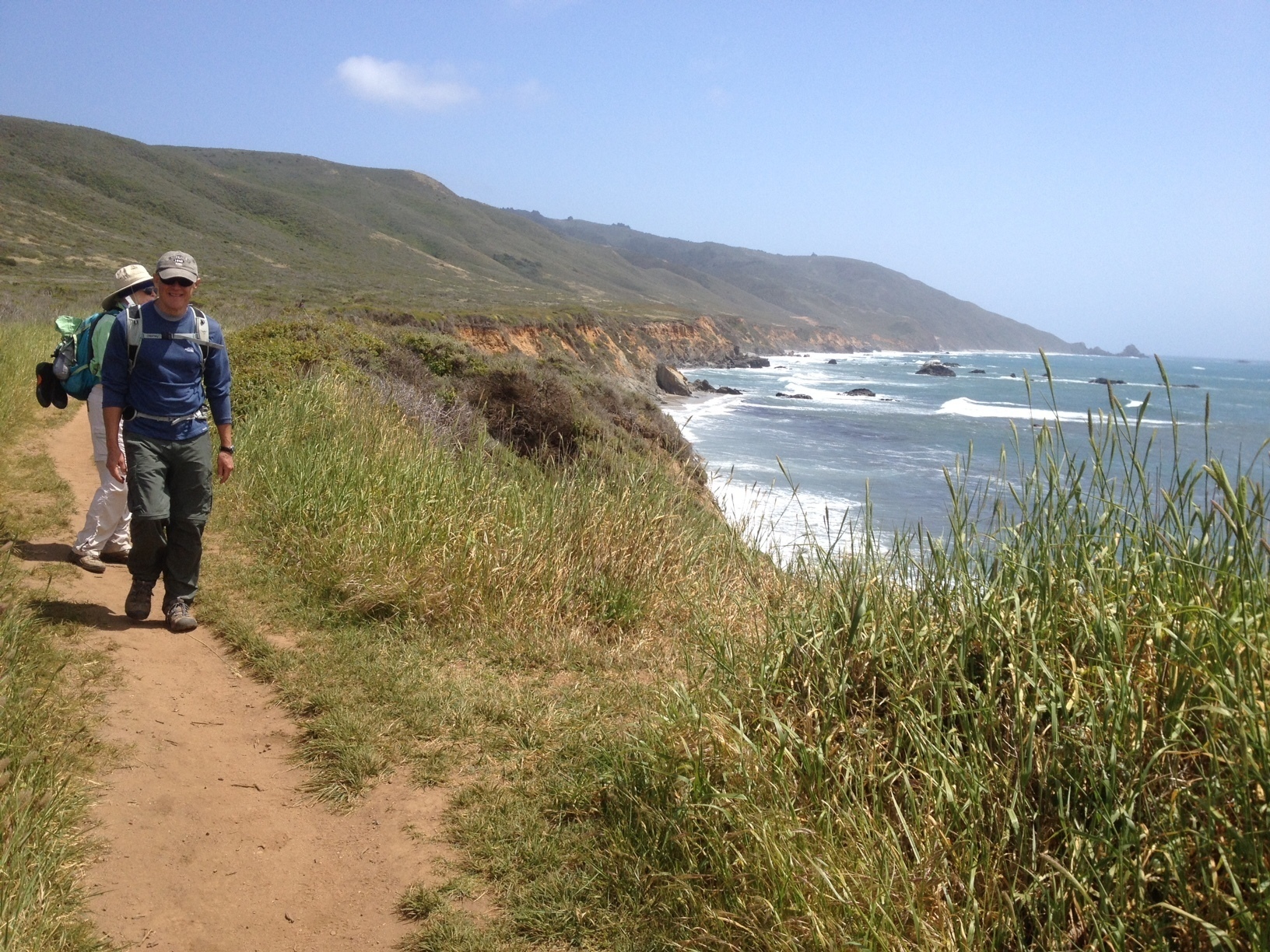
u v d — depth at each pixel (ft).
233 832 10.61
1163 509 10.53
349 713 13.25
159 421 15.31
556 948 8.92
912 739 9.90
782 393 197.36
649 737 11.45
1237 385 312.29
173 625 15.76
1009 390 258.57
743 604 17.16
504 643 16.29
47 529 20.38
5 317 77.82
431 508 20.29
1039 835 8.86
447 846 10.52
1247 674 8.18
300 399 30.30
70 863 9.34
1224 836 7.75
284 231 354.54
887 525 42.42
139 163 332.80
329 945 9.05
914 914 7.89
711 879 9.45
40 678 12.84
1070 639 10.30
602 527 19.97
